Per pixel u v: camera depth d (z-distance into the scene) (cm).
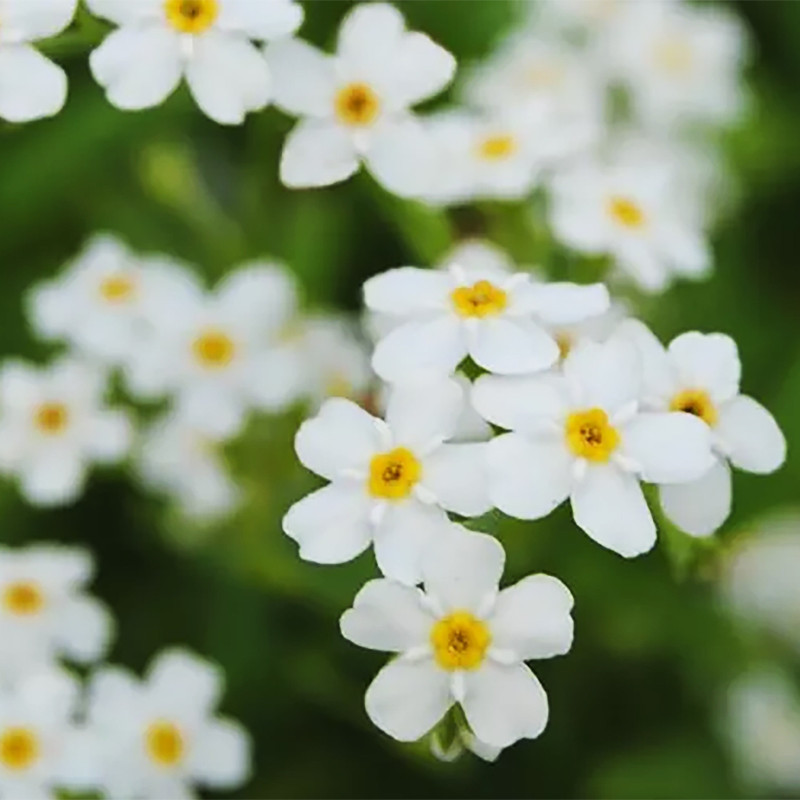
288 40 12
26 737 12
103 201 15
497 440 11
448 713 11
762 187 16
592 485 11
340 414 11
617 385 11
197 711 13
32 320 14
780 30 17
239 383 13
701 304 15
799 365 14
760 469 11
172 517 14
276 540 13
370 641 11
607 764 14
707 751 15
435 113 15
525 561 13
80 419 14
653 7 16
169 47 12
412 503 11
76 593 13
